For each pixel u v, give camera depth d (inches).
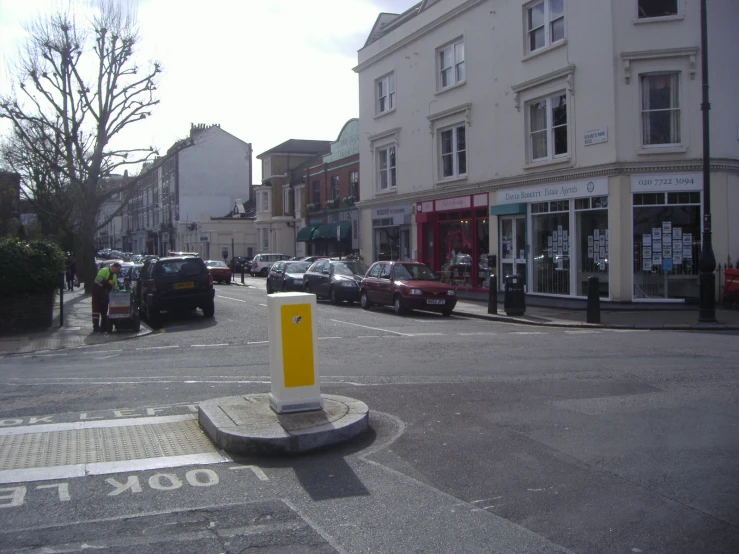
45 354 537.0
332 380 373.1
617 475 216.1
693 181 754.8
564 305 793.6
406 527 179.5
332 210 1644.9
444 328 636.1
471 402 313.3
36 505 195.5
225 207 2714.1
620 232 768.3
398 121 1207.6
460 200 1043.3
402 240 1225.4
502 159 952.9
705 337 537.3
